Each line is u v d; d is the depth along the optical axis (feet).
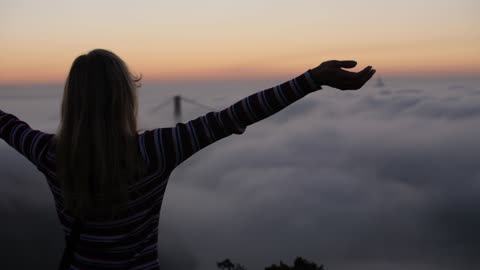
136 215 5.10
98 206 4.95
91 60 4.97
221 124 4.77
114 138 4.79
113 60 5.05
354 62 4.42
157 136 4.84
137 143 4.85
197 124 4.85
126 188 4.89
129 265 5.27
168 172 5.05
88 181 4.86
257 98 4.68
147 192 5.04
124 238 5.16
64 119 4.94
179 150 4.81
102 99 4.82
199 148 4.88
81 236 5.22
